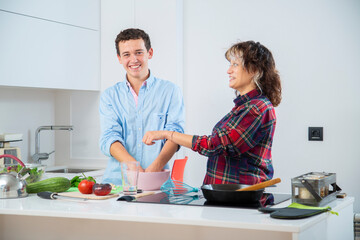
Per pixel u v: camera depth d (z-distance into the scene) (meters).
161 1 3.73
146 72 2.62
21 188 2.07
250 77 2.20
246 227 1.51
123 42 2.55
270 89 2.20
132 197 1.98
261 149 2.14
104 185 2.03
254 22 3.63
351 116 3.38
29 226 2.15
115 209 1.77
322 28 3.45
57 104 4.09
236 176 2.18
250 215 1.63
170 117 2.65
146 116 2.67
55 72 3.52
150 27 3.77
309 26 3.48
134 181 2.05
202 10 3.78
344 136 3.40
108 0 3.87
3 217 2.20
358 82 3.36
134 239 1.98
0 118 3.61
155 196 2.06
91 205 1.86
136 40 2.54
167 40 3.73
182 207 1.79
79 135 4.00
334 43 3.42
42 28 3.41
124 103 2.69
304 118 3.50
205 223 1.55
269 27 3.59
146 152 2.67
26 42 3.29
